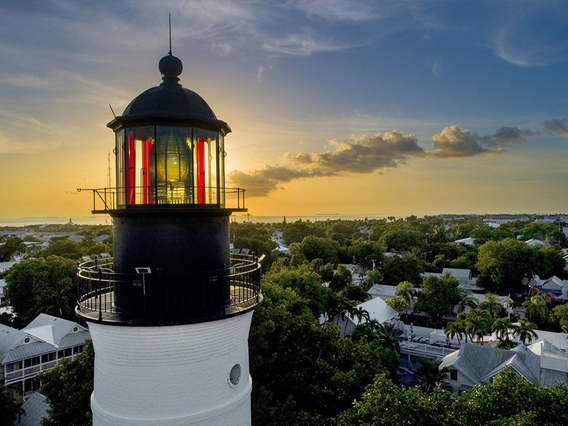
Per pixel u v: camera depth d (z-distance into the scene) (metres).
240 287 9.70
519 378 13.82
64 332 38.91
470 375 30.17
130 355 7.28
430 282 58.97
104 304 8.16
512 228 175.12
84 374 19.14
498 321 39.28
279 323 23.16
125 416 7.30
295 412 17.69
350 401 19.91
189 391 7.42
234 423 7.97
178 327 7.27
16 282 50.25
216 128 8.15
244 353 8.38
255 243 89.44
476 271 85.88
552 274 81.06
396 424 12.02
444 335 46.62
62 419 17.97
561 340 40.25
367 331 36.28
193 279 7.59
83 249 87.19
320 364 20.92
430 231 150.12
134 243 7.49
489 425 11.80
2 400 26.27
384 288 67.81
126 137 7.74
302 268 59.09
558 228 156.12
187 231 7.57
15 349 34.62
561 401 12.66
